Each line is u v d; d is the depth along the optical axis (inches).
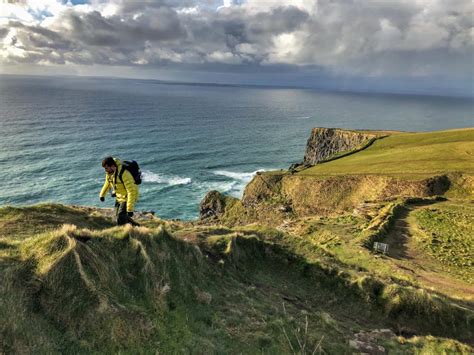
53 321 266.4
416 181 2342.5
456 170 2410.2
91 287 294.4
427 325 600.7
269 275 639.1
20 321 244.2
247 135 6939.0
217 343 329.1
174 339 303.6
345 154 3772.1
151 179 3772.1
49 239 321.7
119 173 414.6
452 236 1323.8
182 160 4608.8
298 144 6407.5
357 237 1311.5
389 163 2940.5
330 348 406.3
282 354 350.6
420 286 796.6
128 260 364.8
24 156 3981.3
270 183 3036.4
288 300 546.0
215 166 4483.3
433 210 1664.6
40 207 615.8
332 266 720.3
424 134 4052.7
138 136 5876.0
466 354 497.7
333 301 618.2
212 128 7480.3
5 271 275.6
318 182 2805.1
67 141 4963.1
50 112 7810.0
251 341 354.0
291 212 2736.2
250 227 994.7
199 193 3469.5
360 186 2591.0
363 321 581.6
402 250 1219.2
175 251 445.4
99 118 7549.2
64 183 3280.0
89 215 648.4
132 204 419.2
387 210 1654.8
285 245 890.1
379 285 654.5
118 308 294.2
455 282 930.1
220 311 394.0
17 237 457.1
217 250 619.2
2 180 3198.8
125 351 268.7
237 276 564.4
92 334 269.0
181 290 383.6
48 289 281.0
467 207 1724.9
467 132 3720.5
